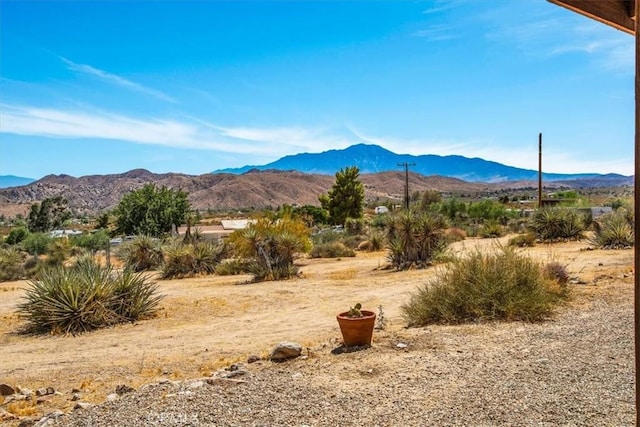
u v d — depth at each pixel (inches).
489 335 317.4
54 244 1665.8
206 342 392.5
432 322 372.5
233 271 916.6
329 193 2380.7
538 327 330.3
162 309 560.1
